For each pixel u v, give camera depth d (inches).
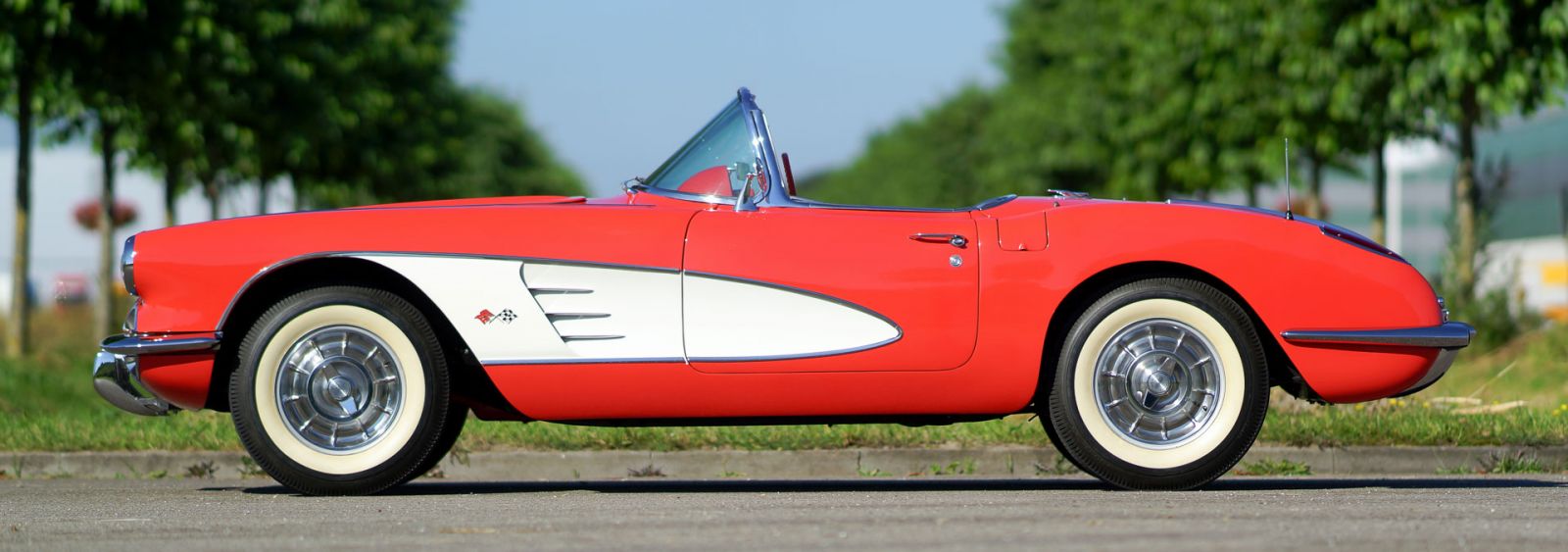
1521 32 1043.9
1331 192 3705.7
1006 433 528.1
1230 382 398.3
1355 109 1160.2
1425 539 295.7
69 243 3513.8
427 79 1779.0
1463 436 516.1
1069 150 2342.5
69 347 1311.5
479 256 392.8
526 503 383.6
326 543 309.3
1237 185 1743.4
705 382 391.5
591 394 393.1
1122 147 1973.4
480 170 3730.3
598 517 346.6
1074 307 402.0
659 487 452.4
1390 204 2586.1
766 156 411.5
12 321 1128.8
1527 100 1052.5
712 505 372.5
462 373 426.6
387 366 400.8
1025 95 2600.9
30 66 1036.5
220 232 399.2
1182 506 356.2
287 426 398.9
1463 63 1032.8
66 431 549.0
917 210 403.5
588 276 392.5
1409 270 405.7
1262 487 429.1
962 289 391.5
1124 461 397.4
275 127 1318.9
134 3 1007.6
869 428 535.5
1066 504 362.9
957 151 4328.3
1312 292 397.4
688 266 391.2
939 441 522.9
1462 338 400.8
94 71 1044.5
